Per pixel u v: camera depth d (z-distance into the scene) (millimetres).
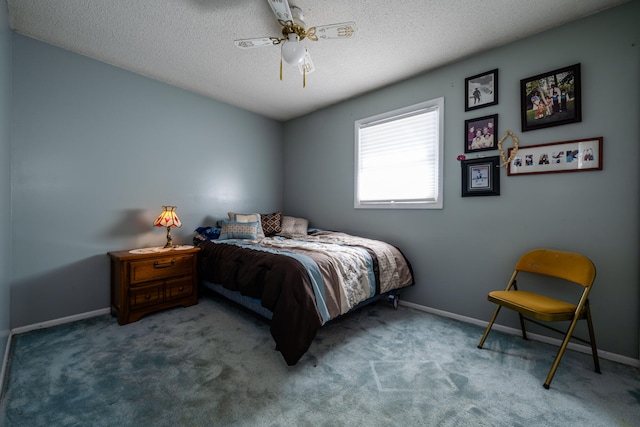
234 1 1812
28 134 2186
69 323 2324
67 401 1351
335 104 3568
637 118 1738
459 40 2211
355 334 2135
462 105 2480
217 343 1967
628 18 1772
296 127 4102
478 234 2387
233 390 1448
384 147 3078
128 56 2482
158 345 1931
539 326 2066
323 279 1942
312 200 3863
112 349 1867
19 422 1216
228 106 3588
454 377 1579
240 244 2717
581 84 1918
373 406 1339
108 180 2605
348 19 1976
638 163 1733
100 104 2553
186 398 1384
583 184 1910
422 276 2738
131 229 2750
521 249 2166
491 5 1830
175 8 1881
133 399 1370
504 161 2236
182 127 3137
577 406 1353
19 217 2143
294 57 1884
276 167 4211
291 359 1624
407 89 2863
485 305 2338
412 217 2828
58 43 2291
